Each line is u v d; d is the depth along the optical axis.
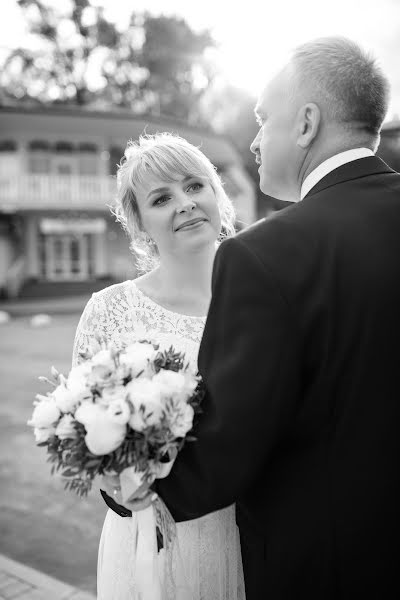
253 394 1.08
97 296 1.87
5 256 23.25
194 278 1.86
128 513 1.54
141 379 1.25
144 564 1.45
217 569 1.64
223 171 25.88
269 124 1.32
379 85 1.24
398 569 1.14
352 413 1.12
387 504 1.12
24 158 23.11
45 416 1.24
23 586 2.86
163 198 1.79
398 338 1.13
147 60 34.12
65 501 3.99
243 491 1.13
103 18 32.75
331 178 1.26
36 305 19.22
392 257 1.15
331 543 1.14
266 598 1.24
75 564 3.12
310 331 1.11
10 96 33.19
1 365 9.16
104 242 24.66
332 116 1.24
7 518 3.72
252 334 1.11
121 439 1.17
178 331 1.81
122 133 23.39
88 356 1.44
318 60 1.23
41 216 24.00
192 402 1.20
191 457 1.20
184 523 1.61
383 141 18.95
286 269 1.13
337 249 1.15
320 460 1.15
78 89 33.66
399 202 1.22
